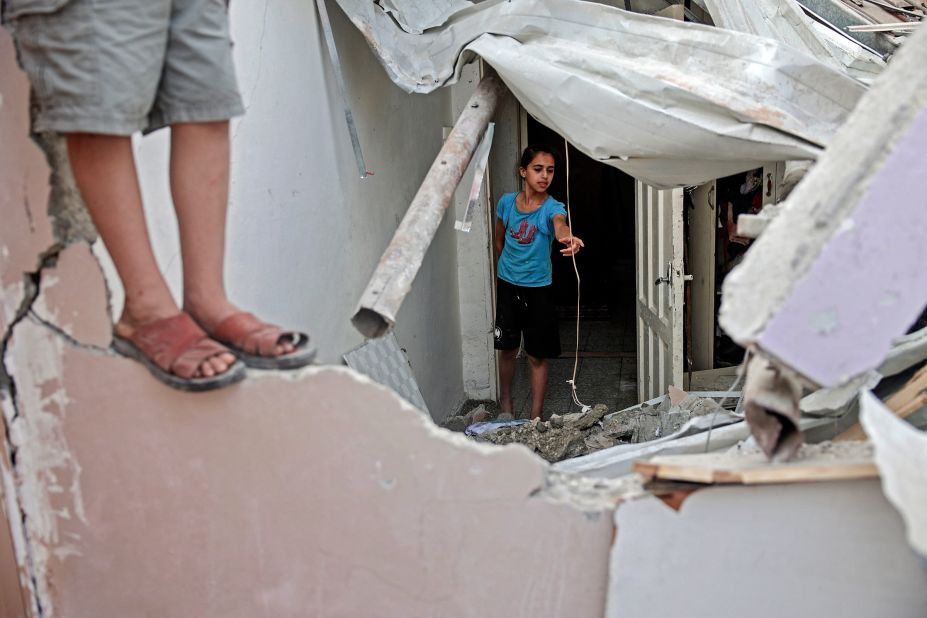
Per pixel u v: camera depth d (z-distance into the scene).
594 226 10.23
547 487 2.05
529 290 5.46
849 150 1.77
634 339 7.89
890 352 2.56
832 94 3.14
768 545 1.91
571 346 7.78
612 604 2.02
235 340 2.06
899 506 1.54
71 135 1.94
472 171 5.98
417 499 2.05
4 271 2.14
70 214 2.11
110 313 2.11
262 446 2.07
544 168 5.30
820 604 1.91
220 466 2.11
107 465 2.16
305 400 2.03
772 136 3.08
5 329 2.14
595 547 2.01
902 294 1.63
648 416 4.31
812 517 1.87
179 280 2.83
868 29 4.10
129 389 2.10
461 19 3.95
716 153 3.23
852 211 1.64
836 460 1.89
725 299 1.72
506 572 2.06
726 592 1.96
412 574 2.10
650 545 1.97
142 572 2.21
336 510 2.09
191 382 1.93
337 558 2.12
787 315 1.63
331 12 4.03
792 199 1.80
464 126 3.80
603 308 8.96
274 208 3.45
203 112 2.04
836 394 2.39
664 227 5.17
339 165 4.16
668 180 3.58
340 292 4.20
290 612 2.18
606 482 2.11
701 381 5.93
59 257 2.11
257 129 3.31
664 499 1.94
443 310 5.89
